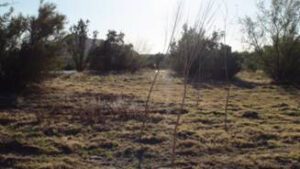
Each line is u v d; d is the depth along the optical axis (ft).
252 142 31.14
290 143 31.22
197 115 41.22
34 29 53.26
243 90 67.21
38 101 45.96
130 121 36.76
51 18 54.19
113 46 99.04
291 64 82.07
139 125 35.14
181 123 36.91
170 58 77.92
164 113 41.47
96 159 26.55
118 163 25.96
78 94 52.49
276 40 82.07
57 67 57.31
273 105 50.19
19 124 34.01
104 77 79.92
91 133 32.40
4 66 51.37
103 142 29.66
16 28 51.47
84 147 28.58
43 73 55.01
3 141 28.53
